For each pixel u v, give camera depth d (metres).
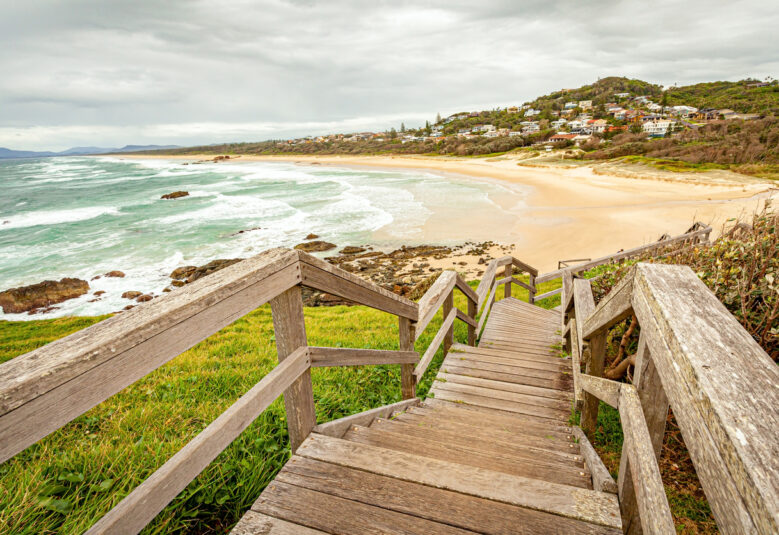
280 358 1.72
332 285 1.89
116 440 2.52
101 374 0.89
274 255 1.54
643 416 1.22
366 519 1.42
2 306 16.61
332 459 1.70
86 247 25.27
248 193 46.94
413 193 43.16
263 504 1.49
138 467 2.12
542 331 6.14
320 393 3.46
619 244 22.47
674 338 0.92
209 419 2.83
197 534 1.73
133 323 0.97
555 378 3.92
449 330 4.62
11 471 2.12
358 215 32.19
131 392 3.54
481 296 5.27
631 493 1.38
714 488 0.67
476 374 4.04
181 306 1.07
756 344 0.86
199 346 5.92
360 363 2.29
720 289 2.52
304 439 1.84
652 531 0.93
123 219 33.50
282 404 2.82
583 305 2.60
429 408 3.09
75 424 2.78
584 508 1.43
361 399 3.65
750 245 2.64
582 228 25.98
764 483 0.51
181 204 40.56
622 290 1.54
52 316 16.11
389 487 1.55
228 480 1.98
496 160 79.25
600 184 44.78
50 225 32.19
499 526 1.38
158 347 1.03
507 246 23.47
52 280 18.58
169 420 2.75
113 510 0.96
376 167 82.75
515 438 2.42
